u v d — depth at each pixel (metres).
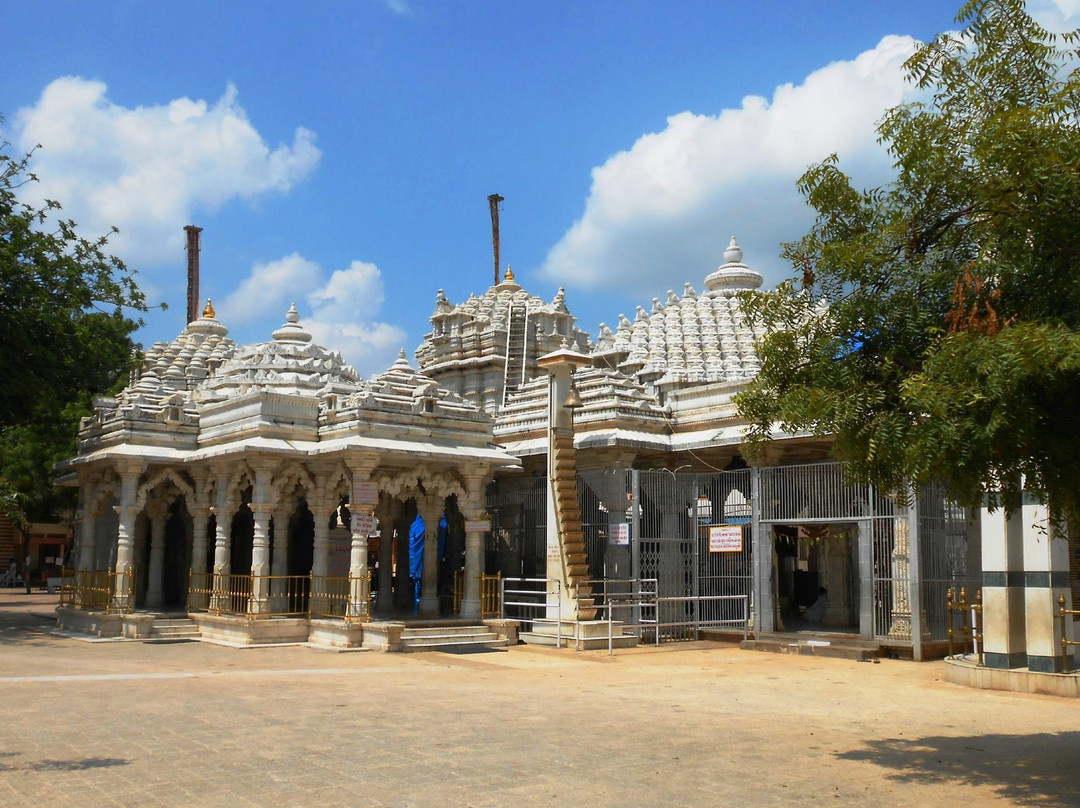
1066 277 8.41
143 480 24.81
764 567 22.70
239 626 21.55
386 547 25.97
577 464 25.62
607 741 10.65
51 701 13.18
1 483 52.22
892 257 9.87
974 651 19.27
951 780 9.04
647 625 21.98
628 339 36.22
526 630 23.67
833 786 8.77
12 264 26.30
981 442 8.07
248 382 25.19
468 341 37.53
